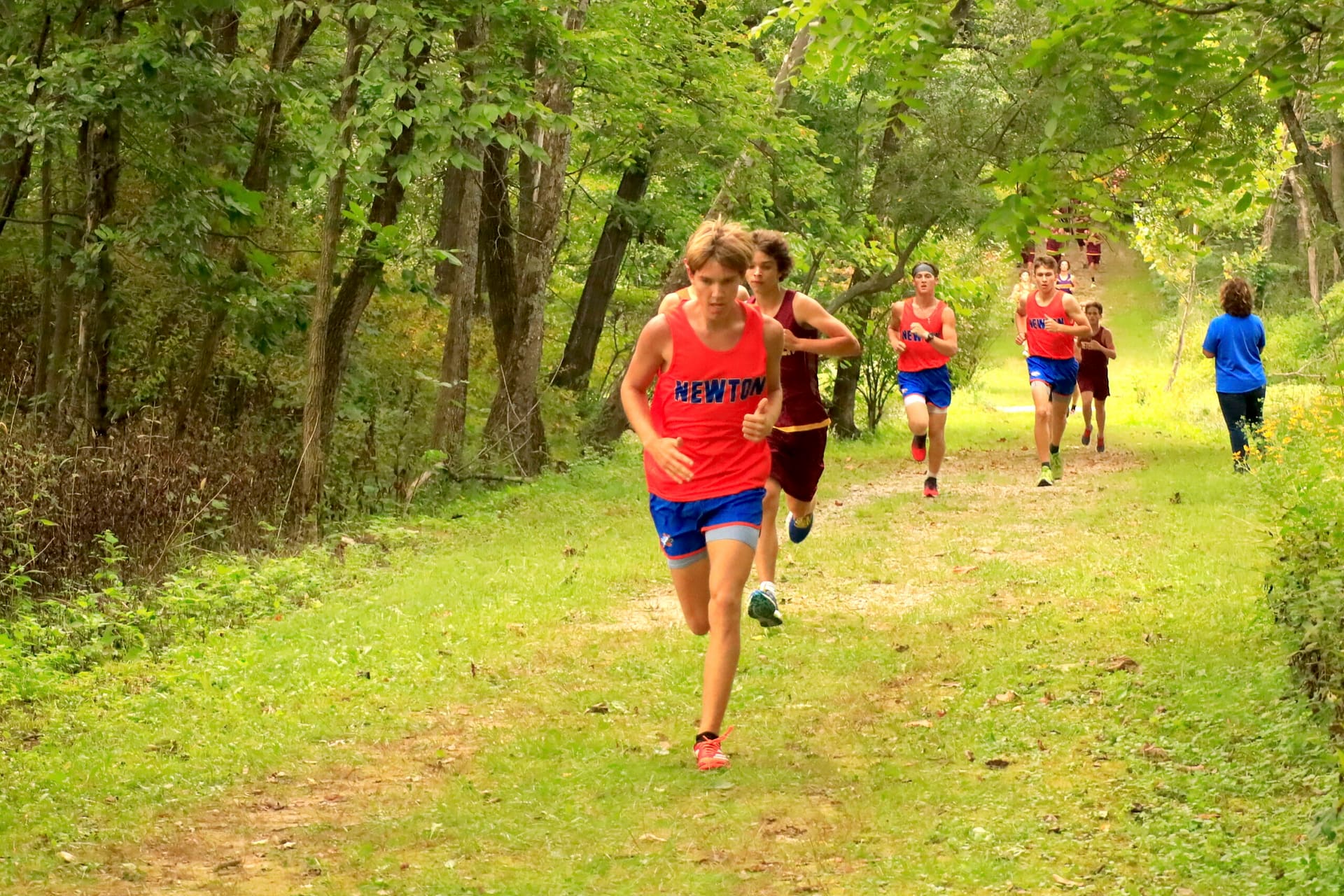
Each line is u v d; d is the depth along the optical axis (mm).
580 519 14203
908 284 24234
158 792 6012
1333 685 5941
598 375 27234
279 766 6402
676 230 23844
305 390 17109
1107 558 10648
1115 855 4906
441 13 13633
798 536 9414
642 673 7879
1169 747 6082
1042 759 6047
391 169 15555
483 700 7441
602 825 5453
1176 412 25797
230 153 16281
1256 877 4598
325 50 20297
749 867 4977
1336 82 7117
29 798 5969
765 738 6555
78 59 13781
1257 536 10680
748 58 21453
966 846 5070
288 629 9195
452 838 5367
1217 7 7051
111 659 9055
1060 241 8070
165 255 14766
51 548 11016
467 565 11461
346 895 4805
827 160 24203
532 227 19219
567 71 17531
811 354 8680
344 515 15047
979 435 23234
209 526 13141
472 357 21734
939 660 7863
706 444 6230
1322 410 9391
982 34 18625
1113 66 7578
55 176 17234
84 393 14961
